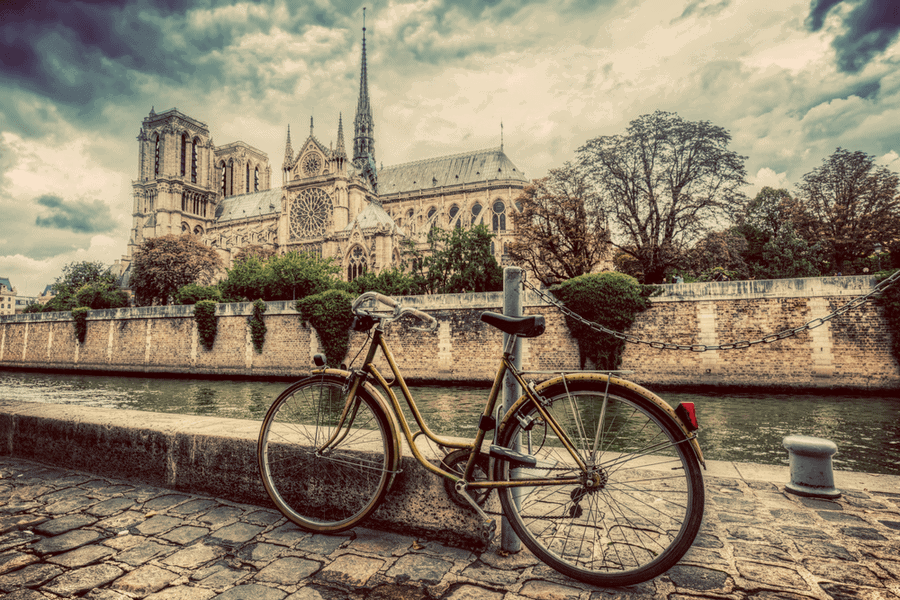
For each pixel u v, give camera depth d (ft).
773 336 16.58
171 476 13.48
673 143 125.70
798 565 9.37
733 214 124.06
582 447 8.55
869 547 10.19
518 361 9.56
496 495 10.06
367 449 10.61
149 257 220.02
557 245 140.46
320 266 162.81
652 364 91.30
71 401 90.53
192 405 83.66
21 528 10.91
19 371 164.45
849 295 81.56
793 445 14.21
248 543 10.16
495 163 311.27
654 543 9.29
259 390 102.32
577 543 9.60
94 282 272.72
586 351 93.45
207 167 381.81
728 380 87.15
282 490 11.68
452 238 157.48
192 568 9.11
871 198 154.71
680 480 8.81
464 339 102.99
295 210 289.74
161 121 371.97
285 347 121.39
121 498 12.76
